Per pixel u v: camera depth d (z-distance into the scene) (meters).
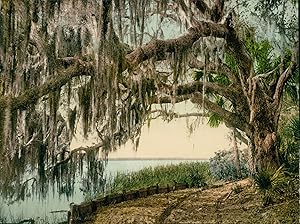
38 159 10.38
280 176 10.62
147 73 10.79
